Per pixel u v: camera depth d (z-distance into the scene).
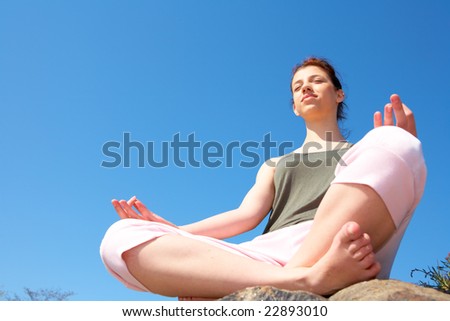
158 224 1.94
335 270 1.64
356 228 1.60
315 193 2.23
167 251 1.81
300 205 2.22
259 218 2.49
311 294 1.54
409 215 1.91
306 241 1.81
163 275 1.81
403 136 1.82
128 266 1.87
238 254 1.90
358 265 1.63
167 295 1.89
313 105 2.55
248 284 1.72
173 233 1.90
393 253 1.96
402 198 1.80
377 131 1.86
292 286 1.68
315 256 1.77
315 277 1.66
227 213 2.47
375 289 1.53
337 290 1.68
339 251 1.63
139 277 1.87
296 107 2.65
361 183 1.74
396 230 1.88
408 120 2.03
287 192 2.34
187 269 1.77
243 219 2.46
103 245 1.93
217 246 1.90
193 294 1.82
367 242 1.62
